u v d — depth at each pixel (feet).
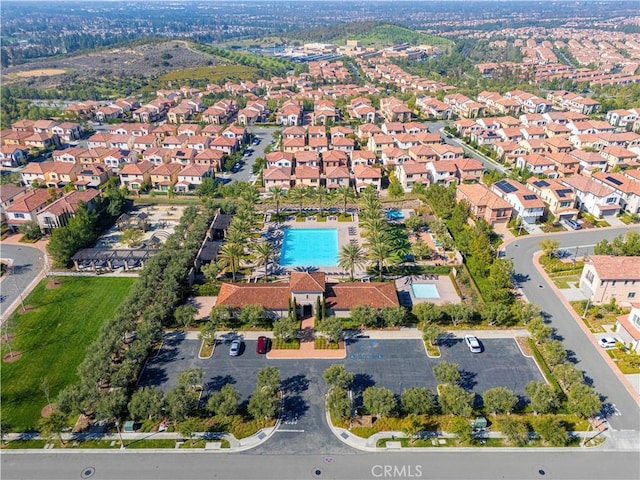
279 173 495.82
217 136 635.66
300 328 281.54
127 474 194.18
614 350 259.39
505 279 301.63
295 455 201.87
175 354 260.42
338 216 430.20
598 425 213.87
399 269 343.05
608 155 538.47
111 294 318.04
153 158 563.07
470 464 197.26
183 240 376.27
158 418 217.56
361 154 542.98
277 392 232.73
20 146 630.74
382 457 200.85
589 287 309.22
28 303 307.17
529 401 226.17
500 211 401.90
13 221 402.52
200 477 192.65
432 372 246.27
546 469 194.90
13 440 209.67
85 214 390.21
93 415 221.66
